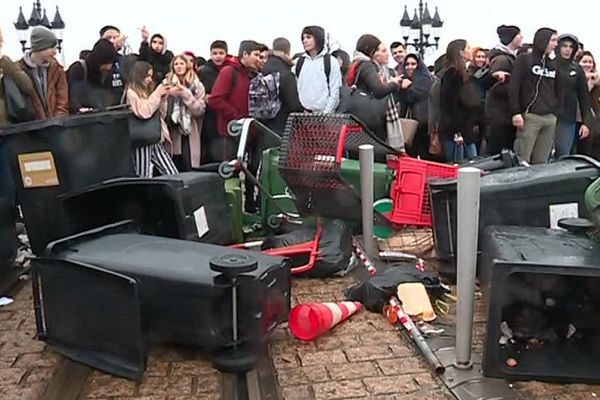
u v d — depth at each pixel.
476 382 3.29
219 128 7.02
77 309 3.55
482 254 4.11
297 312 3.88
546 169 4.71
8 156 4.78
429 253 5.62
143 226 4.69
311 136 4.54
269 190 5.89
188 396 3.26
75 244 3.91
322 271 4.91
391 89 6.78
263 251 4.92
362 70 6.87
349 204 5.07
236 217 5.54
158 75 7.76
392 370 3.47
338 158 4.45
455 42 7.29
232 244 5.48
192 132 7.02
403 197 5.56
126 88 6.18
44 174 4.74
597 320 3.45
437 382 3.33
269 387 3.31
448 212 4.74
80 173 4.82
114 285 3.36
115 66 6.69
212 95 6.97
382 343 3.81
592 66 8.42
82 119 4.83
